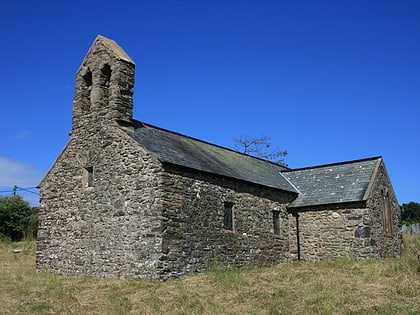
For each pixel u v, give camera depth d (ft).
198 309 42.45
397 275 50.49
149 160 60.39
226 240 66.69
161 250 56.95
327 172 87.45
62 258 67.77
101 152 66.03
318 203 77.92
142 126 70.33
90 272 63.67
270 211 77.00
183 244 59.67
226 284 51.16
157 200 58.49
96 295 50.37
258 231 73.36
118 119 65.31
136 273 58.54
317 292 46.09
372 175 79.30
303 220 79.25
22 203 140.05
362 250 72.28
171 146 68.28
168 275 57.11
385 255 76.95
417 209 189.57
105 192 64.34
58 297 49.32
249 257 70.49
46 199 71.97
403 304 41.06
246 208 71.82
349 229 74.13
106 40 69.46
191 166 62.95
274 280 53.01
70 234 67.56
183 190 61.21
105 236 62.95
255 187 74.38
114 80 66.74
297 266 63.36
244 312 41.24
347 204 75.00
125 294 50.19
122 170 62.95
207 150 78.28
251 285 51.03
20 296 50.21
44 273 66.54
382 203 80.48
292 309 41.50
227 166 74.18
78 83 71.46
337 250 74.64
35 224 136.15
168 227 58.18
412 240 99.60
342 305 41.63
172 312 42.22
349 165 86.38
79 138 69.46
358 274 54.03
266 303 43.39
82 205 66.95
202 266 61.72
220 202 66.95
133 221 60.29
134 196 60.85
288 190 81.05
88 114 69.05
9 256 92.02
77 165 68.95
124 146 63.46
